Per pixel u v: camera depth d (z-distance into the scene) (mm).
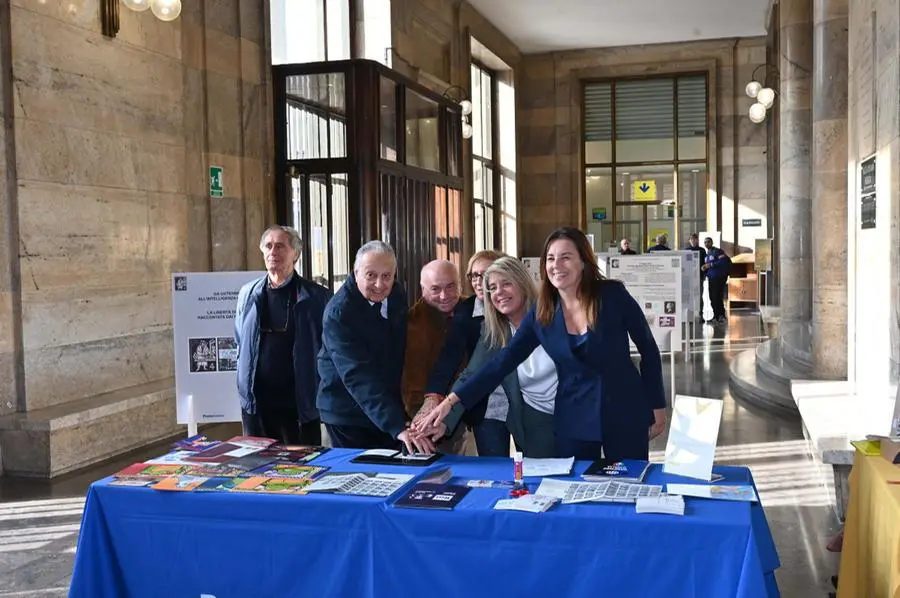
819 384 7594
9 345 6664
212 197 9078
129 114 7824
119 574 3258
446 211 13352
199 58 8930
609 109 21328
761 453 6969
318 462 3576
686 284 12312
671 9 17656
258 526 3084
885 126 6004
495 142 20625
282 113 10391
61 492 6094
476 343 4309
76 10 7199
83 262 7277
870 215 6570
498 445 4281
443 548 2895
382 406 3828
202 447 3865
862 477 3492
